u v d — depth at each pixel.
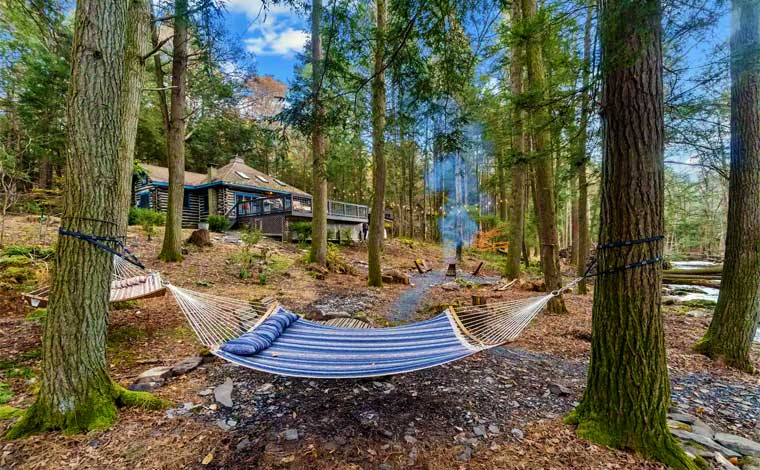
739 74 3.56
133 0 4.93
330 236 16.20
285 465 2.00
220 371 3.31
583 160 4.47
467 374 3.43
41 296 3.85
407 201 26.17
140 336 4.07
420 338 3.24
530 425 2.48
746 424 2.71
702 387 3.37
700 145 4.13
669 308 7.33
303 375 2.48
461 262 15.34
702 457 2.16
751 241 3.90
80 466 1.90
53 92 9.77
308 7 3.11
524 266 14.76
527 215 15.45
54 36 6.26
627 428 2.20
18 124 10.54
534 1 6.14
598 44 2.37
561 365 3.76
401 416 2.60
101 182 2.31
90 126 2.25
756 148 3.85
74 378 2.24
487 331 3.27
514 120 4.95
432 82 3.49
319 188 9.70
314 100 3.85
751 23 3.28
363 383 3.16
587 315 5.97
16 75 10.06
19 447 2.00
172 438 2.21
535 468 1.99
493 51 5.57
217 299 3.43
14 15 6.02
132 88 4.93
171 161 7.75
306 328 3.59
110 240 2.38
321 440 2.26
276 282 7.72
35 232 8.30
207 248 9.55
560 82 4.37
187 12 3.29
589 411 2.40
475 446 2.22
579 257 8.56
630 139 2.20
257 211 15.59
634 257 2.21
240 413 2.58
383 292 7.92
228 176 16.98
